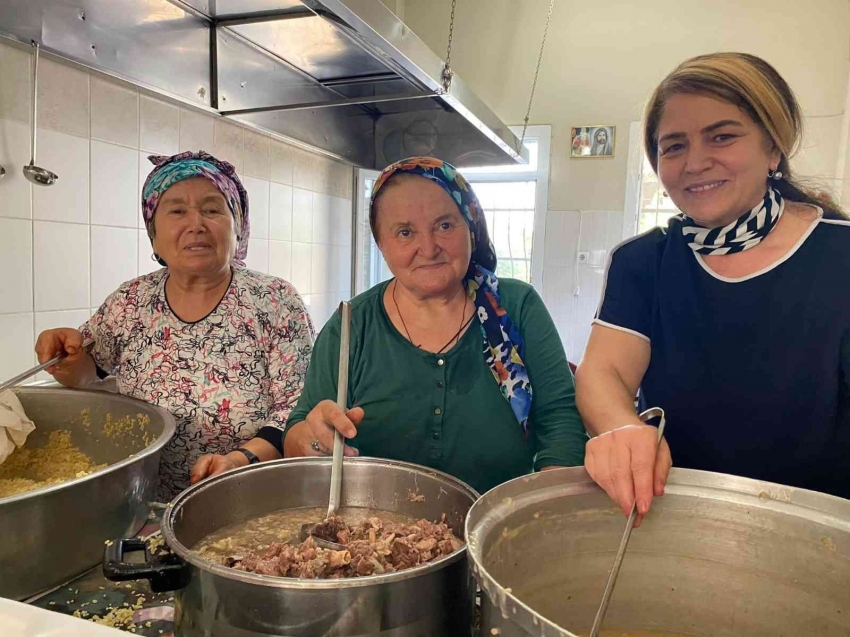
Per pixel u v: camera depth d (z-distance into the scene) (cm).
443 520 72
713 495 61
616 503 61
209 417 116
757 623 60
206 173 115
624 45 285
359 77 164
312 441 85
